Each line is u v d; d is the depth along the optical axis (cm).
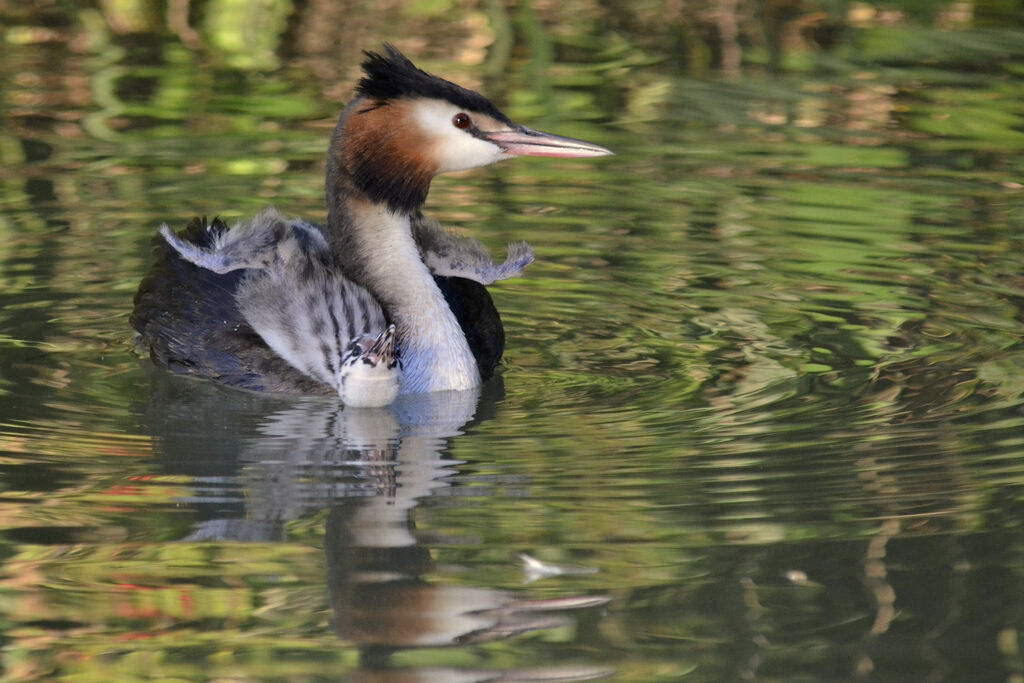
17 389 1095
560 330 1237
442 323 1136
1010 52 1975
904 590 779
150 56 1945
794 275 1329
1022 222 1435
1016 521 848
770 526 848
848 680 702
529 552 823
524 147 1153
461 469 946
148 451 979
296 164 1592
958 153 1631
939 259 1355
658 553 821
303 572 803
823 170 1584
